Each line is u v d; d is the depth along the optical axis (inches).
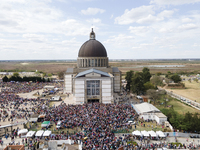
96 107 3526.1
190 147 2159.2
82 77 4079.7
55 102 4210.1
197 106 3998.5
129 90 5718.5
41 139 2187.5
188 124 2635.3
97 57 5418.3
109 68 5241.1
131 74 5797.2
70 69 5698.8
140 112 3152.1
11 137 2298.2
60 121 2687.0
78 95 4109.3
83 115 2979.8
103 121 2719.0
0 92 5226.4
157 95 4229.8
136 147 2038.6
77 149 1743.4
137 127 2706.7
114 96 4884.4
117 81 5408.5
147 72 6205.7
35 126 2716.5
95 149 1913.1
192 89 6063.0
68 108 3469.5
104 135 2256.4
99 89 4158.5
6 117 3085.6
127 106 3659.0
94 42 5585.6
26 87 6077.8
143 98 4254.4
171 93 5231.3
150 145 2140.7
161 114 3026.6
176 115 2935.5
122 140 2196.1
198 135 2470.5
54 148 1654.8
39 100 4264.3
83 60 5477.4
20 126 2726.4
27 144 2114.9
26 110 3408.0
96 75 4109.3
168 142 2293.3
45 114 3100.4
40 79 7519.7
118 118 2881.4
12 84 6707.7
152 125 2709.2
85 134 2292.1
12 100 4131.4
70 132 2426.2
